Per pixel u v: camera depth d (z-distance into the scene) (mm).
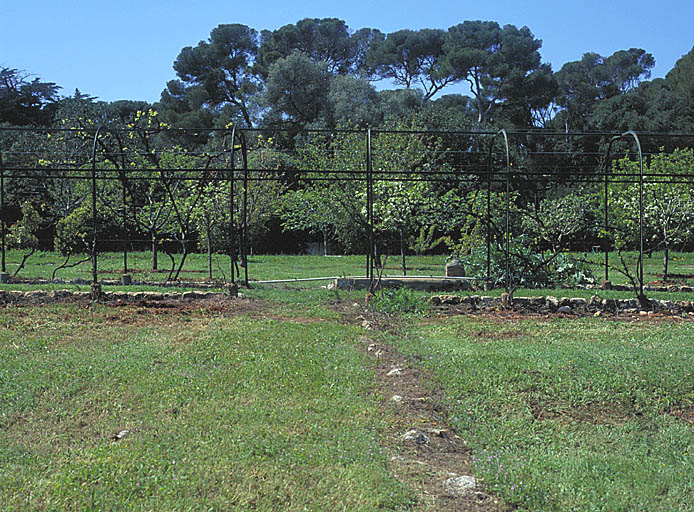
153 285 12688
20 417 5215
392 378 6516
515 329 8906
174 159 17656
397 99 36000
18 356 6945
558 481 4418
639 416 5730
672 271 18078
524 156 29750
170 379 6152
